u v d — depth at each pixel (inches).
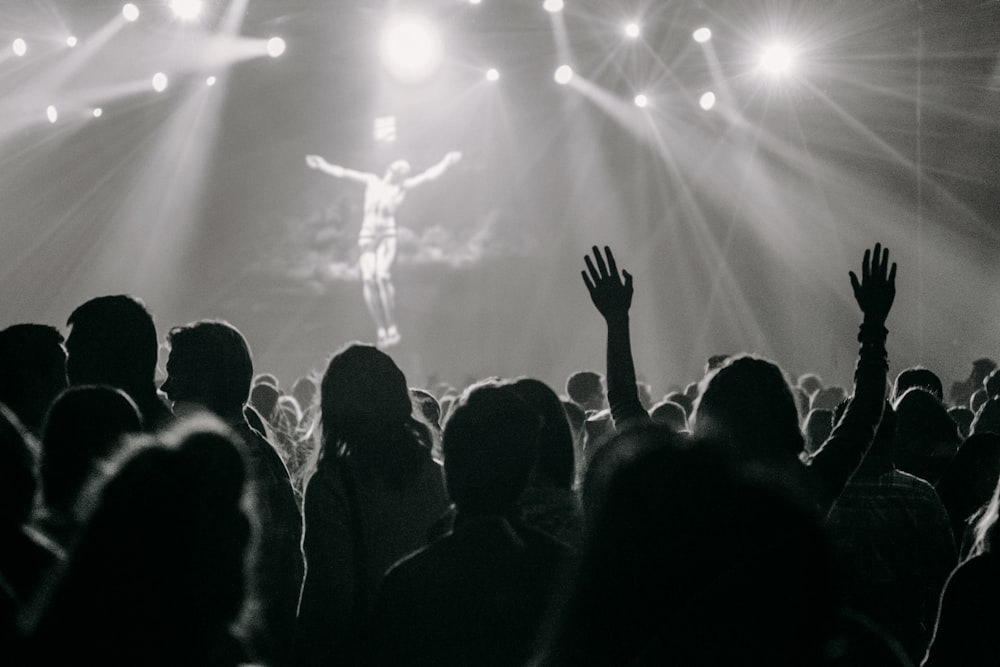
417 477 171.3
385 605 122.9
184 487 92.0
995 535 133.0
